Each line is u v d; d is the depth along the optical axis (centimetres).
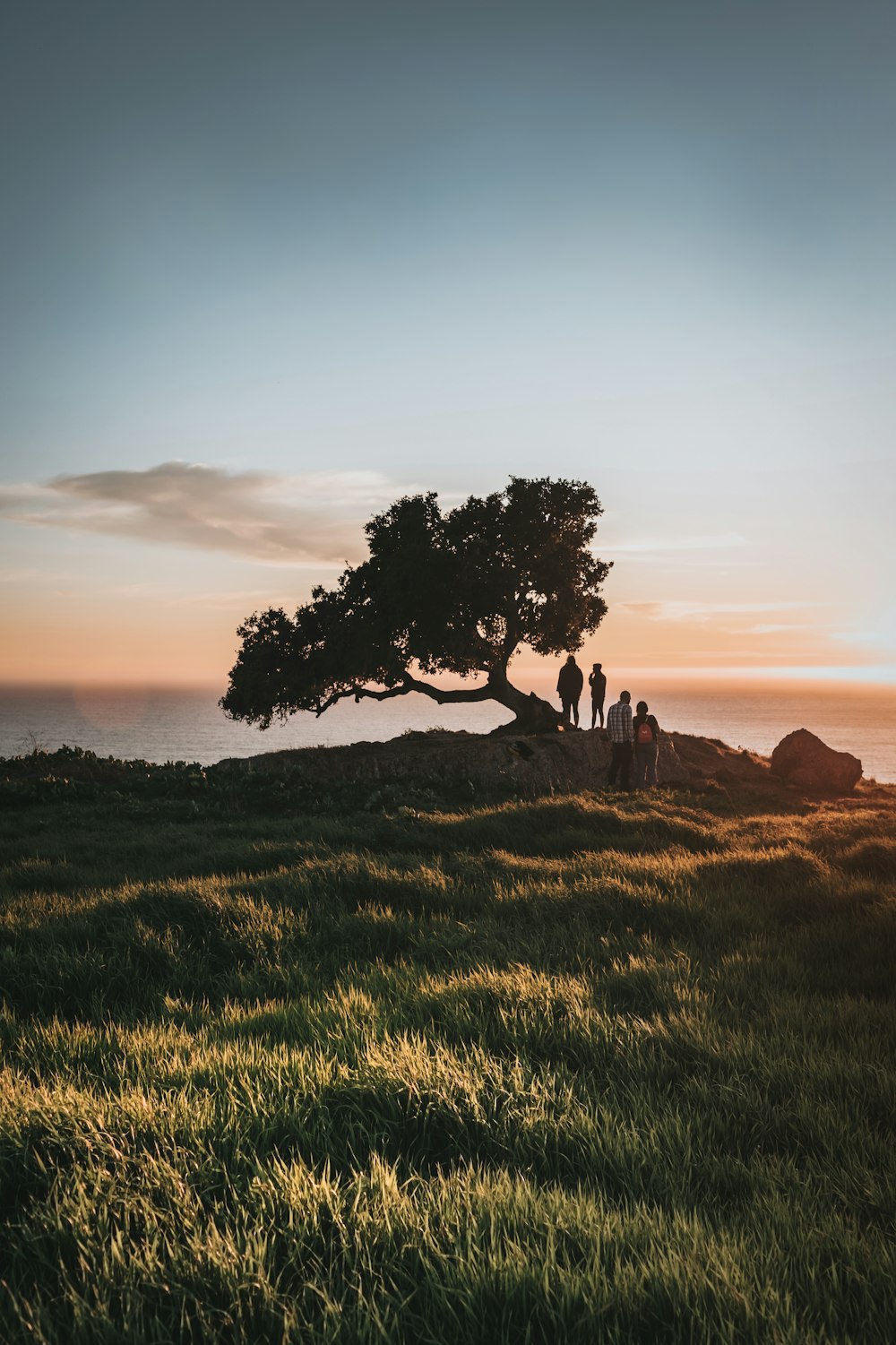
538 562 2808
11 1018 531
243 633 3088
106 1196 303
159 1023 542
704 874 1010
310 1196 303
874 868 1058
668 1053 479
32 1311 247
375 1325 243
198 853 1292
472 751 2336
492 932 760
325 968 697
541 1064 446
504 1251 276
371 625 2859
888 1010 545
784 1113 394
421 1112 380
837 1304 262
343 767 2298
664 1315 252
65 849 1338
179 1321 250
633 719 2289
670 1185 329
